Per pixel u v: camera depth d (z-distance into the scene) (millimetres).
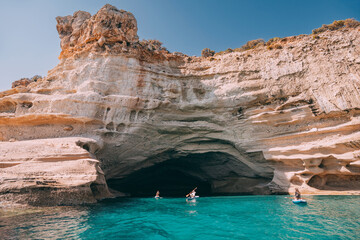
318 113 17781
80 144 16016
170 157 23094
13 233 6867
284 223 8469
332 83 18000
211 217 9977
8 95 20625
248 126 20578
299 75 19609
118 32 22109
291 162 18375
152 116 20969
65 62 21797
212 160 23594
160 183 29328
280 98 19906
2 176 11031
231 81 21641
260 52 22266
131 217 9859
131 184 26203
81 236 6785
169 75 22328
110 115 19406
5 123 18891
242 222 8883
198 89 22250
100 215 9883
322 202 12898
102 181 14484
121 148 20078
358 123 15992
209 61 23844
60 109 18484
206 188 29000
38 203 10523
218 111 21406
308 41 20734
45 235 6750
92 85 19625
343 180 17141
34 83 22594
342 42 19188
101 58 21125
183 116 21797
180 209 12375
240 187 23031
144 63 22078
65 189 11258
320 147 16891
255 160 20625
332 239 6418
